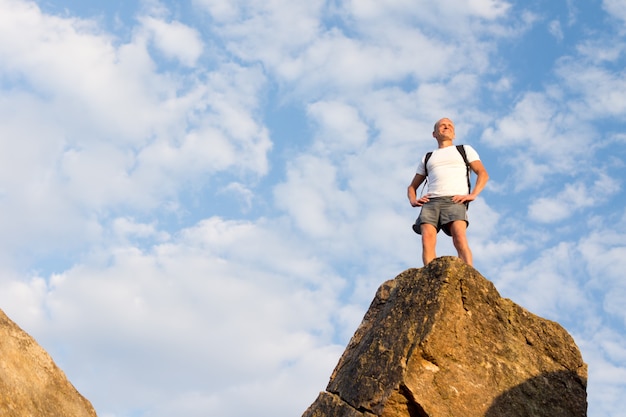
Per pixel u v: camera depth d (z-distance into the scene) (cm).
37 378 656
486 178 1090
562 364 970
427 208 1082
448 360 925
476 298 974
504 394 923
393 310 993
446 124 1136
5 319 678
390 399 898
